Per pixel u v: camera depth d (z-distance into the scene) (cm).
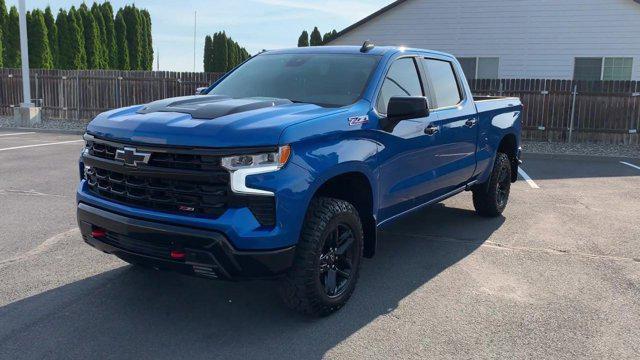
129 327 381
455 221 688
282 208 345
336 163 379
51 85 1914
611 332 388
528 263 531
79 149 1231
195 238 335
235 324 389
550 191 901
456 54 2045
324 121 378
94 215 380
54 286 448
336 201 394
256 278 348
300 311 388
